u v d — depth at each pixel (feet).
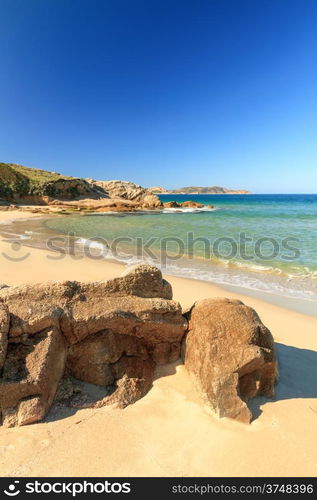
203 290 28.73
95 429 10.54
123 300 13.29
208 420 10.99
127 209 147.84
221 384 11.35
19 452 9.57
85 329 12.40
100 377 12.29
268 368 12.20
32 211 121.39
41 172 198.80
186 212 142.31
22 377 10.59
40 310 11.78
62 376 12.17
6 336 11.07
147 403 11.87
